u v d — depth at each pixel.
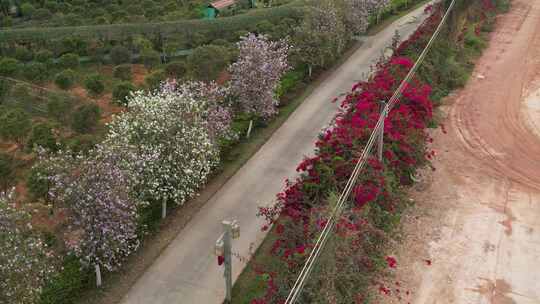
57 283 14.65
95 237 14.05
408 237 16.62
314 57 28.14
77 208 13.80
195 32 34.06
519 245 16.47
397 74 22.66
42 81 28.86
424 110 20.75
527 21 37.44
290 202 15.83
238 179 20.19
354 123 18.05
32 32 33.31
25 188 20.08
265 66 21.64
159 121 16.92
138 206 16.47
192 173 16.78
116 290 15.02
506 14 39.34
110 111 26.08
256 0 41.84
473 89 27.14
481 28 35.69
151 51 31.00
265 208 16.59
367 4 33.22
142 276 15.58
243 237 17.11
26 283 12.45
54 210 17.50
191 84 20.31
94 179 14.09
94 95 27.41
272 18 35.78
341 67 30.39
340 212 13.66
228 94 22.00
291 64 28.69
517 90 27.09
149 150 16.23
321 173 16.11
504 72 29.16
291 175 20.41
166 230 17.41
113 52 31.00
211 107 19.80
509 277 15.20
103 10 38.88
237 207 18.61
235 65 22.03
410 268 15.36
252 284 15.12
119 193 14.30
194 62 28.31
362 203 15.38
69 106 24.84
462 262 15.70
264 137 23.09
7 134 22.52
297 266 13.10
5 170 20.11
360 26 31.95
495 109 25.16
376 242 15.51
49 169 14.95
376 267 14.89
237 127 22.78
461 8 32.50
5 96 26.91
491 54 31.62
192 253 16.52
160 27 34.25
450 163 20.84
